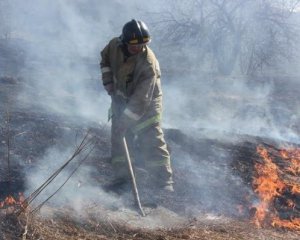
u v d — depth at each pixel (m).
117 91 4.50
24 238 3.27
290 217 4.57
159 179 4.66
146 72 4.29
